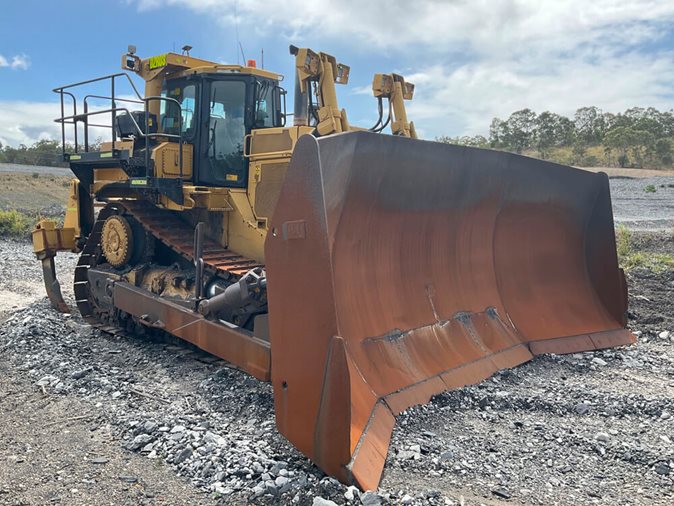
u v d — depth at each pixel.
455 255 5.75
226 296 5.09
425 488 3.48
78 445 4.07
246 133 6.50
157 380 5.53
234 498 3.35
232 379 5.39
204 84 6.48
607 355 6.24
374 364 4.43
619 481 3.67
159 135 6.42
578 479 3.68
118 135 7.20
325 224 3.38
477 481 3.61
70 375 5.49
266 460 3.69
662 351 6.49
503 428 4.40
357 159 4.18
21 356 6.11
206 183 6.55
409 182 4.79
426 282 5.35
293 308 3.58
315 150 3.46
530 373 5.57
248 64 6.76
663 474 3.75
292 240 3.58
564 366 5.83
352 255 4.55
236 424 4.41
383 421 4.04
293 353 3.59
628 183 41.41
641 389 5.26
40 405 4.83
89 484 3.52
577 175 6.83
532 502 3.39
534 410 4.77
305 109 6.21
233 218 6.46
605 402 4.89
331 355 3.35
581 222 7.07
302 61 6.01
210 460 3.71
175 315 5.79
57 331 7.12
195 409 4.71
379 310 4.73
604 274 7.00
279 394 3.71
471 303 5.79
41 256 8.53
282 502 3.27
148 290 6.82
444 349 5.18
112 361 6.15
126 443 4.09
